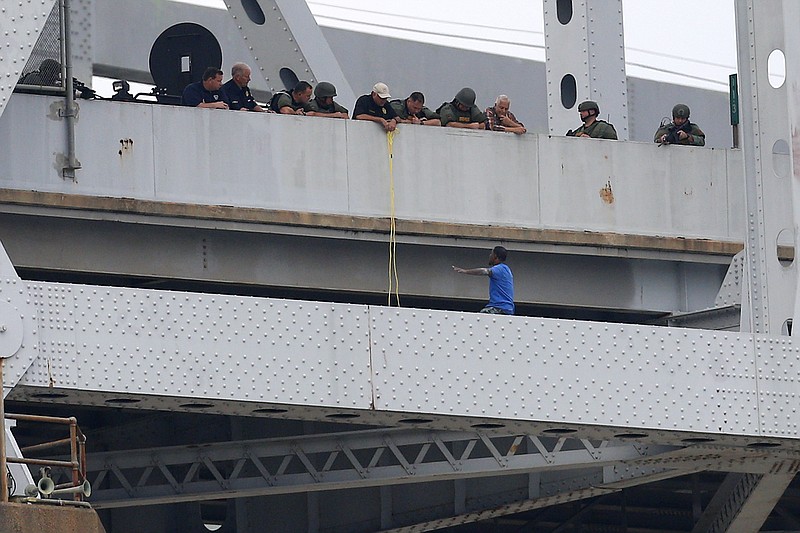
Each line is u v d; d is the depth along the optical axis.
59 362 66.50
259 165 81.94
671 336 76.00
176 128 80.50
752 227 82.50
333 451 89.88
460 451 93.25
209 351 68.62
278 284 83.88
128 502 93.31
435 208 85.38
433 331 72.12
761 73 82.56
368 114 84.62
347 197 83.50
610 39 98.81
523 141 87.75
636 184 90.06
